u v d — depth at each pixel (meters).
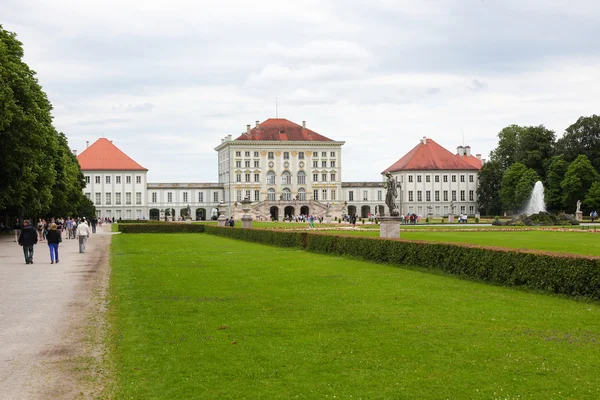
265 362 13.59
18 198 60.94
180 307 20.19
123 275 29.98
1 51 55.59
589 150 128.12
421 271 30.06
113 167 175.00
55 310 20.56
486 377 12.51
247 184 175.62
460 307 19.77
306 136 180.25
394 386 12.05
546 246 41.47
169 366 13.37
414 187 176.62
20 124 56.94
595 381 12.24
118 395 11.70
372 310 19.28
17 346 15.51
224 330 16.64
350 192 184.50
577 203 113.81
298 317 18.27
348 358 13.84
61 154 85.50
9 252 48.38
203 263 35.69
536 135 137.75
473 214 179.38
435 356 13.93
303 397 11.50
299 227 84.50
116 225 122.94
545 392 11.68
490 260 25.61
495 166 158.12
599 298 20.41
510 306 19.94
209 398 11.49
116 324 17.66
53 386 12.34
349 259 37.00
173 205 181.38
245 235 61.38
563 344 14.88
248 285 25.33
